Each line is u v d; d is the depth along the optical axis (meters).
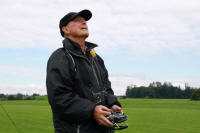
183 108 52.78
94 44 3.47
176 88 199.12
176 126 19.52
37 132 15.48
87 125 2.96
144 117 28.58
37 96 163.75
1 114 29.81
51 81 2.90
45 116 28.53
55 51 3.14
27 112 35.25
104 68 3.66
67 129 2.93
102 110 2.89
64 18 3.28
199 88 126.69
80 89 3.06
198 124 20.98
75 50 3.14
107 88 3.56
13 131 15.62
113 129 3.07
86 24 3.34
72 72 3.01
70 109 2.85
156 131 16.50
